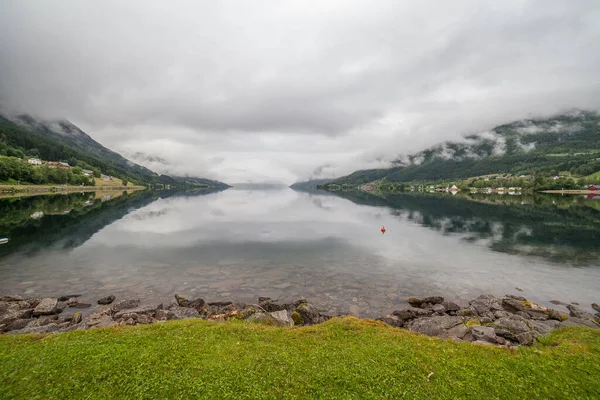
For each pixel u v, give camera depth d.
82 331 15.26
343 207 118.00
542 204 112.81
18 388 10.02
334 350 13.23
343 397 9.85
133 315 19.97
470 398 9.98
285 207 119.69
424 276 31.72
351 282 29.73
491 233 56.06
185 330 15.17
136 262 36.03
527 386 10.71
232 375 10.88
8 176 156.25
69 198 129.00
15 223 61.38
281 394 9.97
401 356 12.67
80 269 32.84
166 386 10.12
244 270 33.47
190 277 30.83
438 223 69.44
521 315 22.03
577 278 31.14
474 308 23.42
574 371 11.80
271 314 19.53
